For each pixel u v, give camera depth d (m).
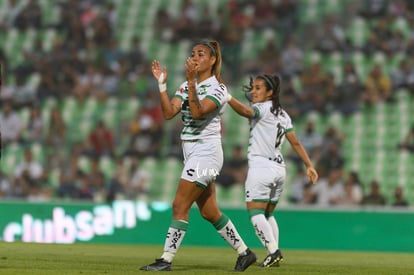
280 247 52.47
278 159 30.75
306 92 77.06
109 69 82.25
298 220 52.50
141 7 89.94
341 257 42.41
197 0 88.31
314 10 86.31
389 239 51.88
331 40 83.19
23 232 51.94
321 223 52.34
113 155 72.81
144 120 74.38
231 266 30.98
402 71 79.06
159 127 74.00
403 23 84.81
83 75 82.00
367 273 29.81
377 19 85.12
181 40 86.19
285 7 86.56
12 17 89.38
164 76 26.17
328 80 77.38
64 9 89.25
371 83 77.88
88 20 87.50
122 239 52.53
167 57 84.69
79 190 68.88
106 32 86.12
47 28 88.06
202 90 26.12
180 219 26.25
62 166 72.81
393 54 82.19
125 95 80.00
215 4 87.81
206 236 52.31
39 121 76.19
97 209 52.59
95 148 72.94
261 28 85.31
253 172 30.36
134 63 82.69
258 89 30.69
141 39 86.75
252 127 30.73
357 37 83.62
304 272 28.92
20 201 52.03
